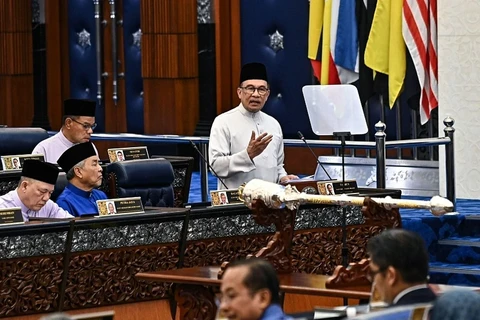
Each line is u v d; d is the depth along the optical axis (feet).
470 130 72.43
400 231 31.32
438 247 62.44
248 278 30.42
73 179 53.01
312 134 86.17
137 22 94.53
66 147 59.88
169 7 90.68
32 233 46.75
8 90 99.14
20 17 98.99
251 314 30.45
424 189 74.13
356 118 58.39
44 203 50.08
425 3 72.95
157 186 57.16
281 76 87.40
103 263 48.83
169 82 91.40
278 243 40.96
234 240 52.16
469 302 25.20
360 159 76.13
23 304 46.88
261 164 56.65
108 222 48.80
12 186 57.72
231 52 90.48
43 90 99.50
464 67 72.23
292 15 86.69
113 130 96.89
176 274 40.73
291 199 40.57
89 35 97.35
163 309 50.55
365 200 39.55
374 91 77.00
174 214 50.39
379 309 26.84
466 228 63.31
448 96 72.84
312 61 79.05
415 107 76.18
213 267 42.32
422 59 73.26
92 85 97.60
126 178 56.03
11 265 46.50
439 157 72.95
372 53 75.10
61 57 98.99
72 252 47.96
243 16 89.30
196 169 93.30
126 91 95.55
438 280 60.39
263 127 57.21
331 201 40.27
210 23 90.84
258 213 40.83
